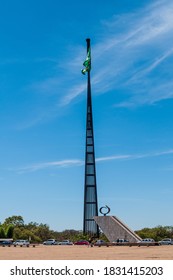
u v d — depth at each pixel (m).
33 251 86.88
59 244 167.62
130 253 71.38
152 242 138.25
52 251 86.38
